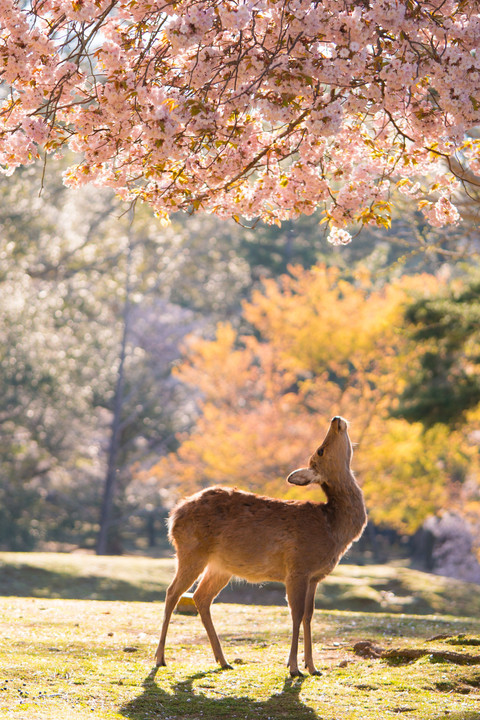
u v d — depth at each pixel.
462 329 22.39
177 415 45.94
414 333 23.22
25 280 34.69
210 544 7.20
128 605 12.68
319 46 7.05
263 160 8.32
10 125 7.91
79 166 7.92
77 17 6.84
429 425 24.06
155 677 7.09
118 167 8.09
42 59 7.23
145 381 44.09
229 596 22.66
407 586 24.67
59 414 38.59
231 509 7.19
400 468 28.50
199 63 6.89
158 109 6.64
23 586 20.91
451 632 10.26
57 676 6.95
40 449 40.03
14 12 6.94
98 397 43.44
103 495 41.28
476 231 11.98
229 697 6.50
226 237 51.19
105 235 39.72
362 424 27.58
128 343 45.03
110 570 23.08
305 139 7.80
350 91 6.92
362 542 51.28
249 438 27.44
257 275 54.34
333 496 7.23
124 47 7.27
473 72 6.68
